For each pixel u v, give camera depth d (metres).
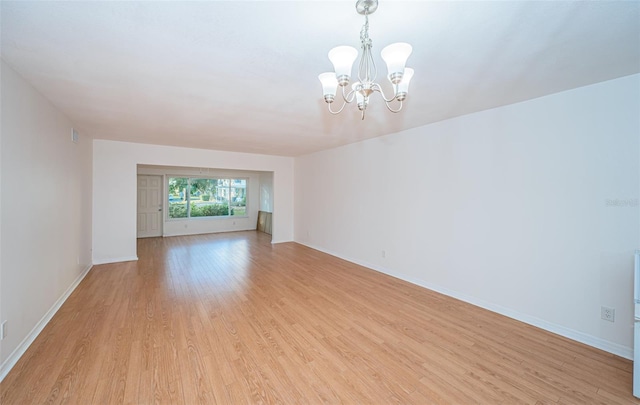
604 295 2.24
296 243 6.79
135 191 5.00
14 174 2.03
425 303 3.19
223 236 7.94
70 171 3.35
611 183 2.19
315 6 1.32
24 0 1.28
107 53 1.80
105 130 3.96
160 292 3.48
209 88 2.39
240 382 1.85
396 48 1.32
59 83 2.27
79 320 2.68
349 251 5.11
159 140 4.73
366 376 1.93
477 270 3.11
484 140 3.01
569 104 2.39
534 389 1.81
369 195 4.62
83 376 1.88
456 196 3.30
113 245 4.86
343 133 4.16
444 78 2.16
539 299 2.62
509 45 1.67
